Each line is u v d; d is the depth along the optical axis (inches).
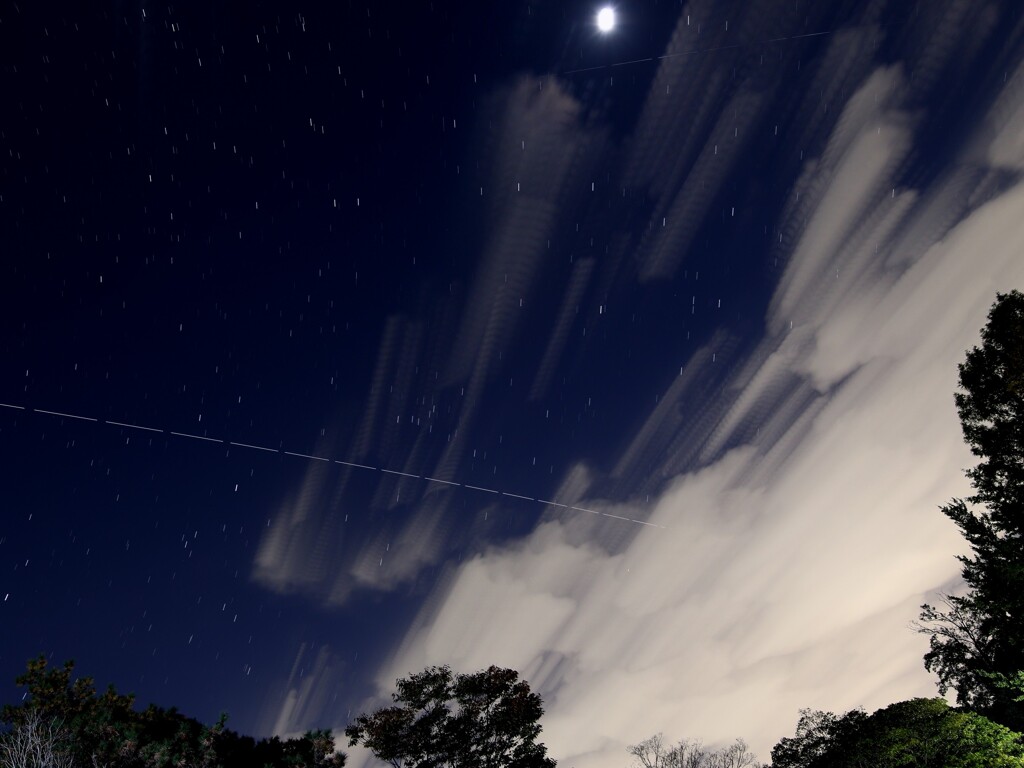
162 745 584.1
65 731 568.4
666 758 1206.3
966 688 1111.0
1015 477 593.0
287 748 655.1
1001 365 609.0
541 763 869.8
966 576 632.4
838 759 1018.7
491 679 933.2
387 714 893.2
